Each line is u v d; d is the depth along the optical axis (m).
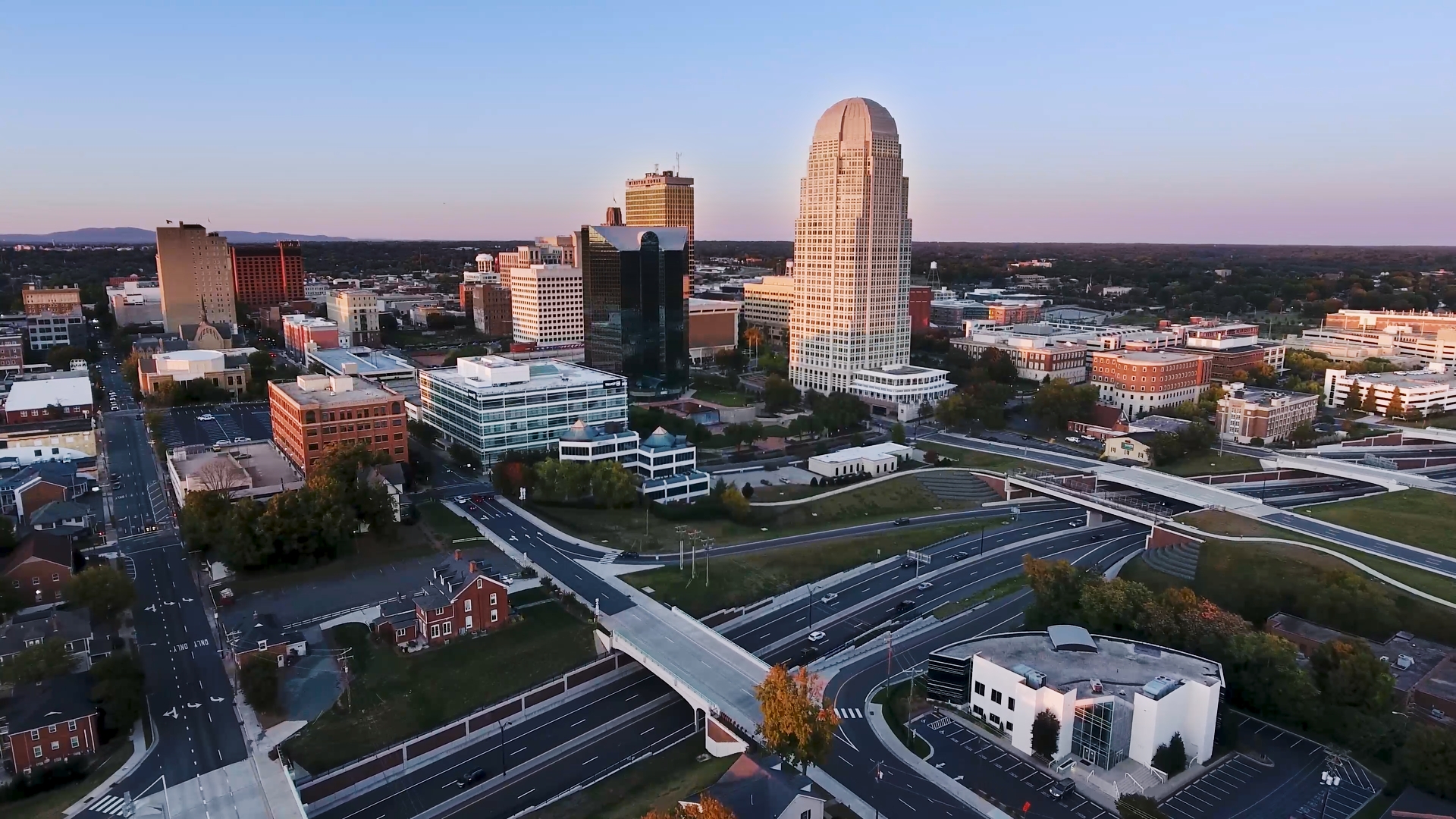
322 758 144.88
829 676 176.75
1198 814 133.12
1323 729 154.25
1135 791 138.12
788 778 127.38
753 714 150.38
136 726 149.88
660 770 149.12
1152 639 174.12
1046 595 187.75
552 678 171.12
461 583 182.25
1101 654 163.00
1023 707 150.38
